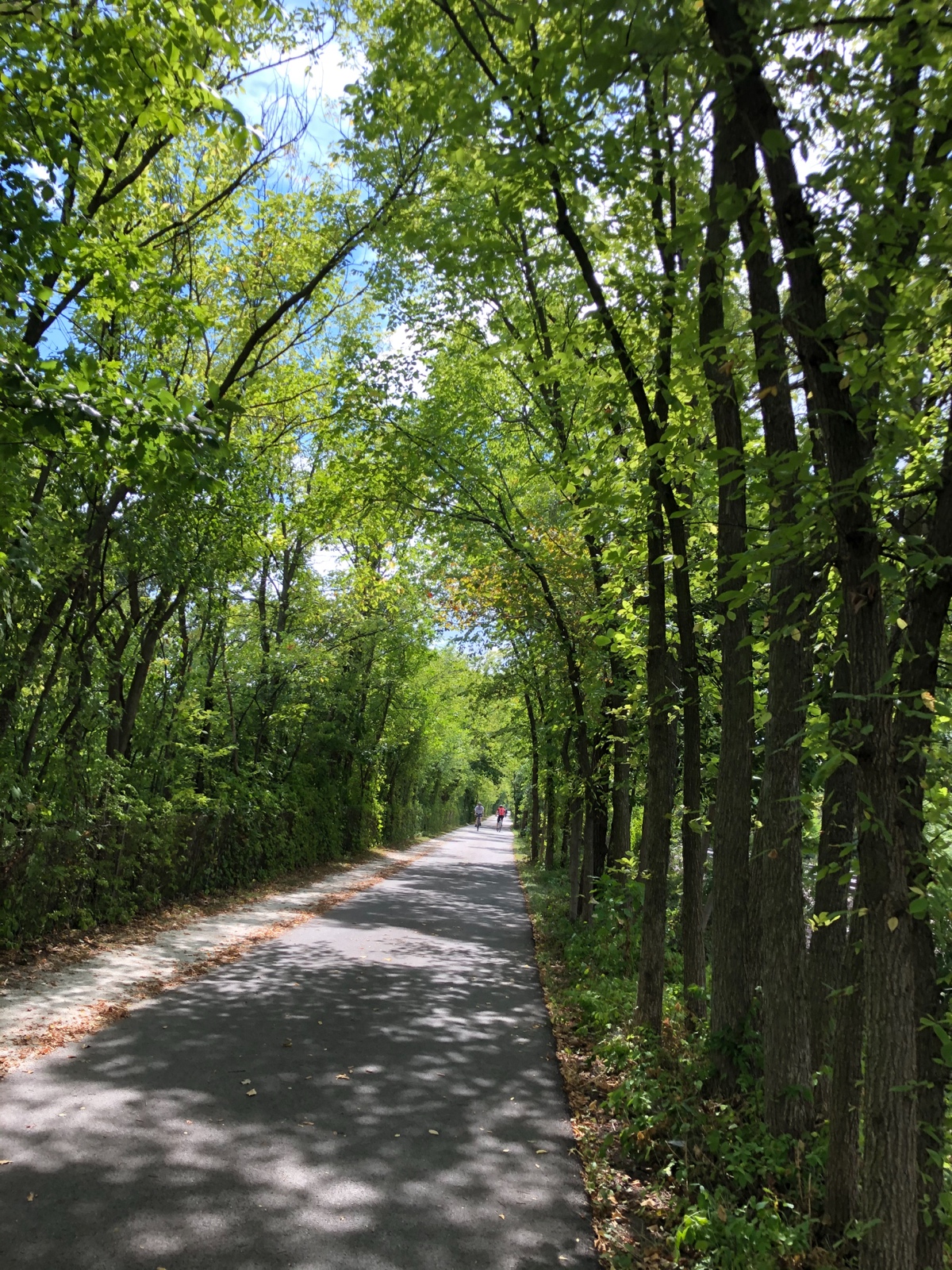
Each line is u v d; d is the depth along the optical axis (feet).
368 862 84.79
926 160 12.33
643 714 33.78
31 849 28.94
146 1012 23.45
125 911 35.91
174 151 36.86
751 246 11.37
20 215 19.39
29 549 25.77
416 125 21.18
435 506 42.96
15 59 19.97
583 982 33.14
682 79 12.24
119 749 41.78
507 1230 13.06
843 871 12.47
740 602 12.49
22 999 23.15
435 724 117.50
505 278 31.09
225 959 31.99
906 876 9.67
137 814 36.42
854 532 9.71
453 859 105.70
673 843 48.26
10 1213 12.02
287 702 64.59
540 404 34.47
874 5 11.91
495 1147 16.31
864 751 9.30
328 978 30.30
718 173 17.17
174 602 41.86
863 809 9.41
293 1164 14.53
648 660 25.44
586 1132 17.67
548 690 49.85
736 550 19.44
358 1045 22.29
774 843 16.37
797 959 16.17
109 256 24.84
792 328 10.49
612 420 22.11
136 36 20.94
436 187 27.27
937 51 10.51
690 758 24.80
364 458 43.75
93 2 21.15
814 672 17.56
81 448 22.02
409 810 131.03
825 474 11.32
